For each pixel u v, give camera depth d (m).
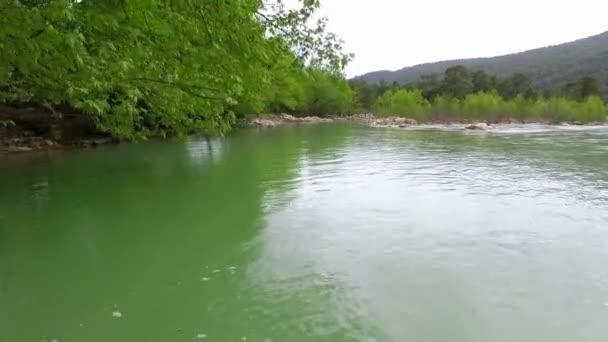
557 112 60.59
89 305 5.52
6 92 11.41
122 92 7.48
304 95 63.28
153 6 5.45
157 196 11.69
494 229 8.66
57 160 18.86
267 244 7.85
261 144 26.30
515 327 4.98
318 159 19.12
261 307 5.49
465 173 15.22
